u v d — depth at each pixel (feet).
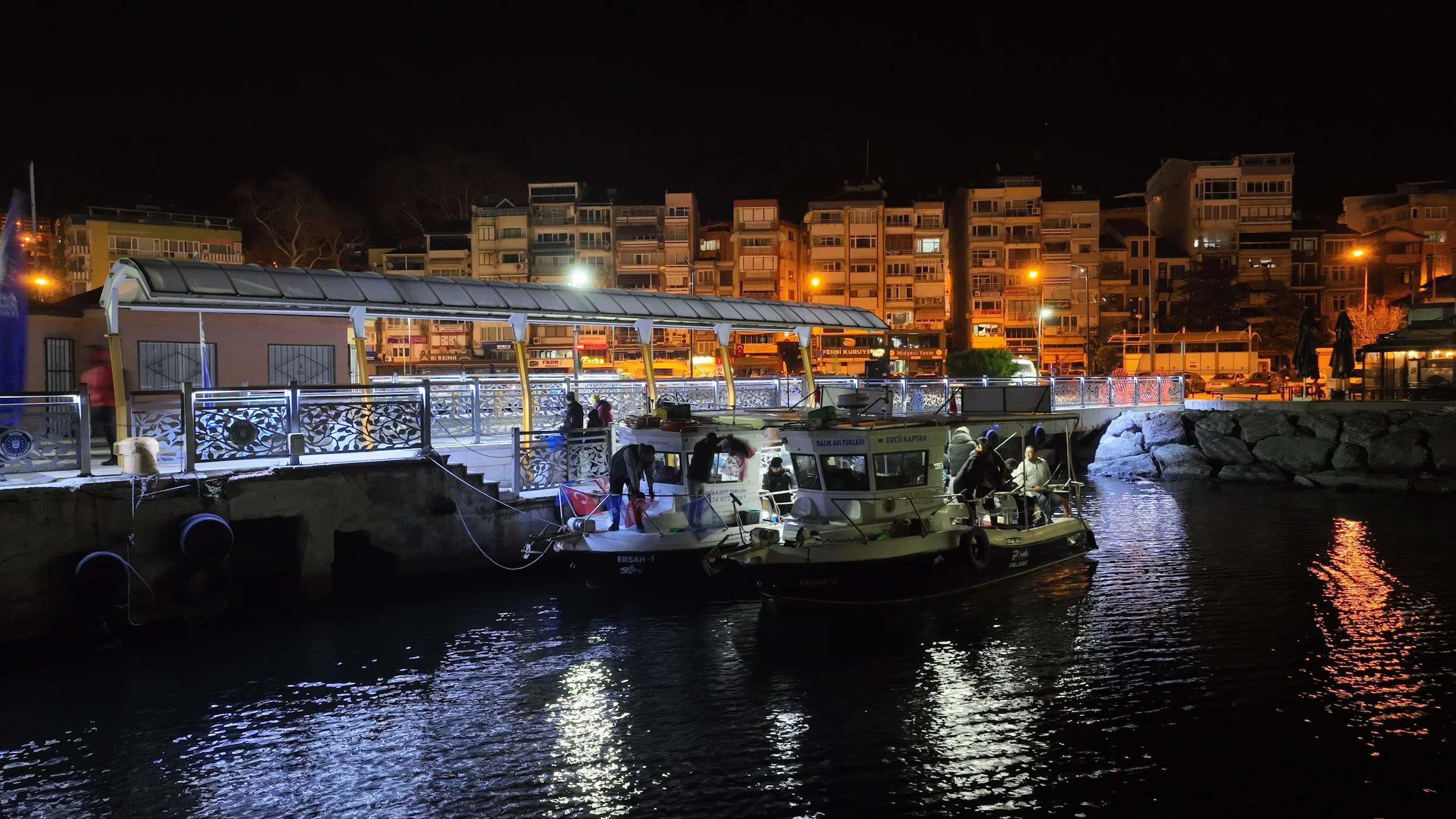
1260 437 103.04
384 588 51.88
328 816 28.81
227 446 47.32
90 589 40.91
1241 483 98.78
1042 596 51.49
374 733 34.35
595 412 63.36
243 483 46.06
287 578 49.11
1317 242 262.88
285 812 28.99
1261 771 31.27
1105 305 266.77
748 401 89.10
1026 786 30.32
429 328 250.37
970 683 38.99
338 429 51.47
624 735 34.19
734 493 54.49
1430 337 116.16
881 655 42.32
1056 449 107.24
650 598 51.01
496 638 44.60
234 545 48.16
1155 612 48.65
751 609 48.96
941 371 255.29
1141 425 111.75
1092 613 48.44
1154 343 238.48
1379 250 257.55
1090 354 239.09
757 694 37.83
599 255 274.36
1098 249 265.54
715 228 283.59
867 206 270.67
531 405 65.82
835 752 32.71
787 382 92.89
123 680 39.01
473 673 40.11
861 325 87.66
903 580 47.88
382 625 46.32
